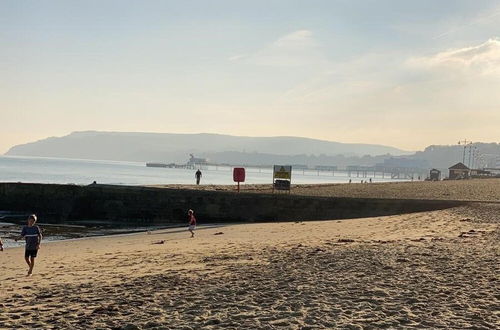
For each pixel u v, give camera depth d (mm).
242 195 49000
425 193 60812
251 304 11156
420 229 27922
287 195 47906
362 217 45188
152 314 10594
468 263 15648
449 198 52938
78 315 10875
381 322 9352
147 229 42281
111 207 52875
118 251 25547
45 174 192000
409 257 17047
